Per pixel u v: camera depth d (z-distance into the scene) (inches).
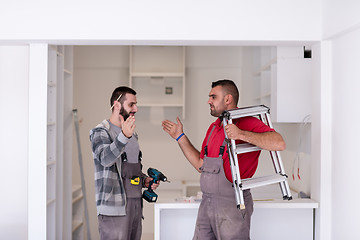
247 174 122.3
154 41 144.5
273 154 119.3
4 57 172.1
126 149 133.3
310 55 176.4
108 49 252.1
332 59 141.5
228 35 142.6
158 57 251.0
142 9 141.8
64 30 141.2
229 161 117.1
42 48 147.1
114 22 141.4
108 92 252.8
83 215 245.8
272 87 187.5
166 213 144.9
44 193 144.6
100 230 128.6
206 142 134.7
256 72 226.8
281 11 143.0
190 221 144.8
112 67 252.8
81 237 222.1
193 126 254.5
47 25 141.0
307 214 147.1
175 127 145.2
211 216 121.7
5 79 172.6
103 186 126.9
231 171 113.3
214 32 142.6
